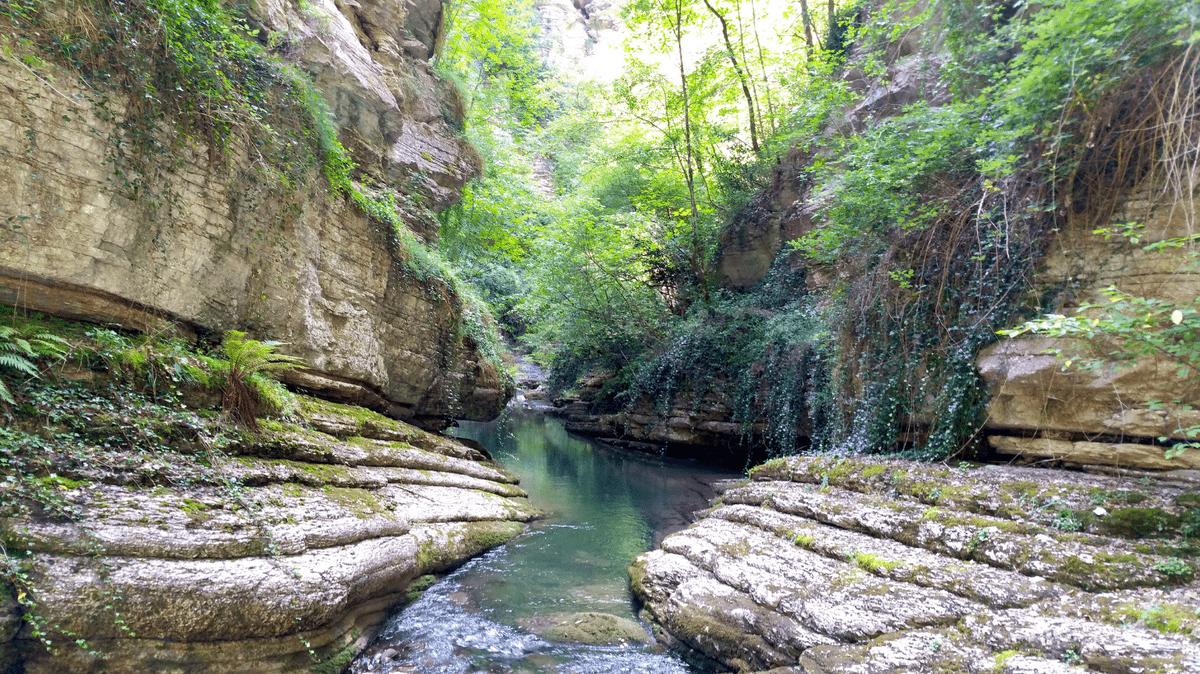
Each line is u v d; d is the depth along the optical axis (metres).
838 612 4.89
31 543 3.73
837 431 9.26
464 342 12.53
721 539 6.87
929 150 7.14
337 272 8.55
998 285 6.84
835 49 15.68
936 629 4.46
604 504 11.14
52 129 4.98
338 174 8.44
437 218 12.88
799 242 9.73
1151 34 5.03
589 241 17.52
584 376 21.03
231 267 6.73
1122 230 5.80
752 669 4.95
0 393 4.05
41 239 4.96
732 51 17.62
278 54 7.82
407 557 6.19
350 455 7.09
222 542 4.47
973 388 6.97
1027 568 4.71
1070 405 6.21
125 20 5.33
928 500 6.06
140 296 5.76
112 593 3.81
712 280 18.42
